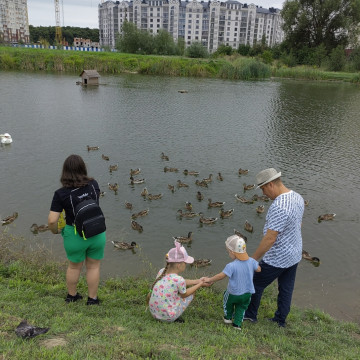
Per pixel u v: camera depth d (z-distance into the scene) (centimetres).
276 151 2712
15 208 1650
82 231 692
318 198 1917
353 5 9331
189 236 1505
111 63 7725
